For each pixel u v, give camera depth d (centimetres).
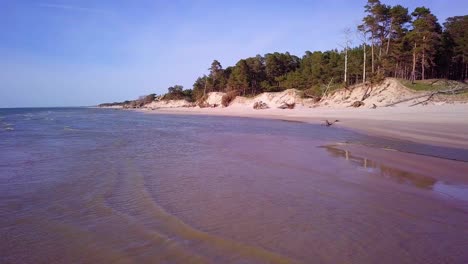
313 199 727
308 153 1352
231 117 5144
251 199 725
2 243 512
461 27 7338
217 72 10988
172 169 1043
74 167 1084
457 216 629
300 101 6788
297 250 478
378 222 592
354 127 2628
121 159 1230
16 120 4594
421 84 5162
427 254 470
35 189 816
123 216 624
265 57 10094
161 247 490
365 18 6081
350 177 934
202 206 678
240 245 494
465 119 2683
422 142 1667
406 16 6028
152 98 16012
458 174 973
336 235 532
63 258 463
